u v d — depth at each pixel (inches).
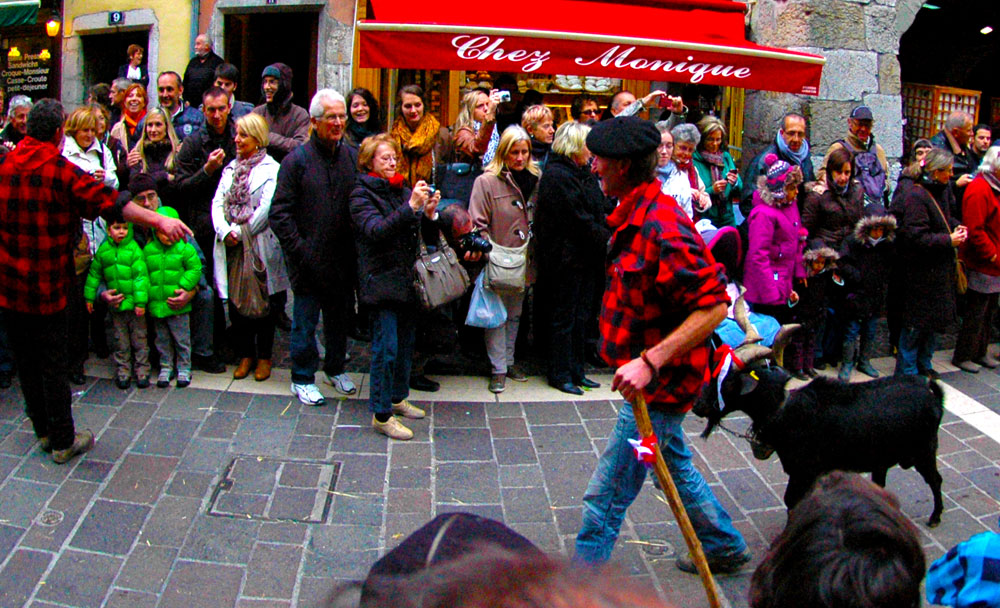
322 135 203.0
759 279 234.8
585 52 248.4
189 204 235.5
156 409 208.7
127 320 215.9
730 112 335.3
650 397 133.0
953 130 296.8
